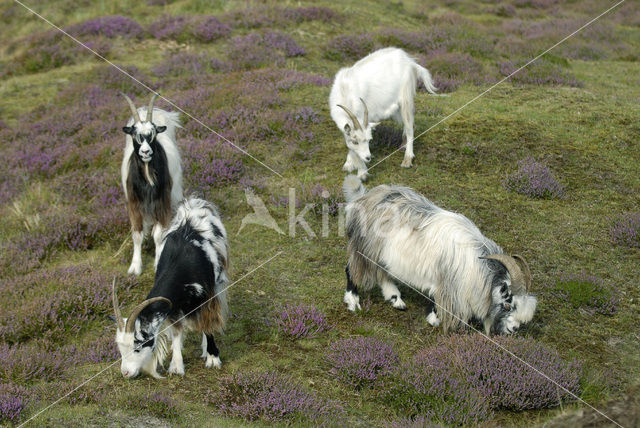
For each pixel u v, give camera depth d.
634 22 21.48
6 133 12.80
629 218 8.00
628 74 15.23
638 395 5.21
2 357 6.00
